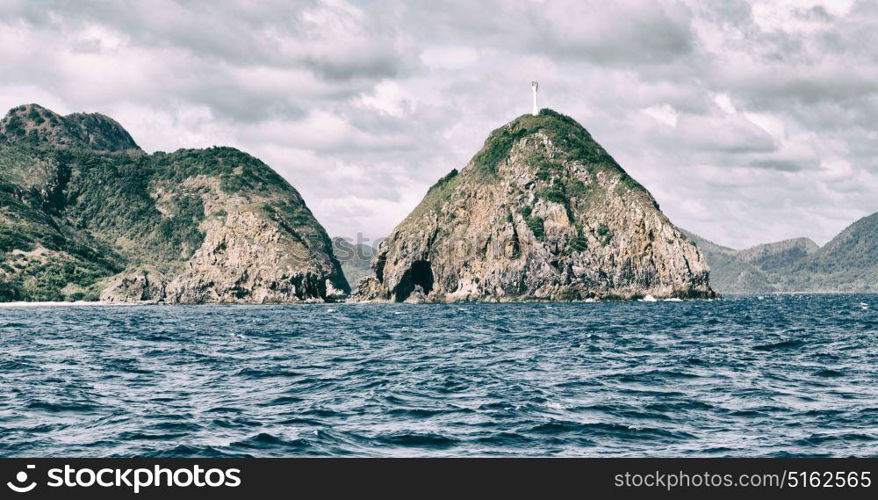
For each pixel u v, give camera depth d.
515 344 84.38
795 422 35.88
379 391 45.19
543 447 31.73
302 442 32.44
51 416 38.25
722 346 78.44
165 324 139.00
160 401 42.69
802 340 85.44
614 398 42.47
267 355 71.69
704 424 35.69
